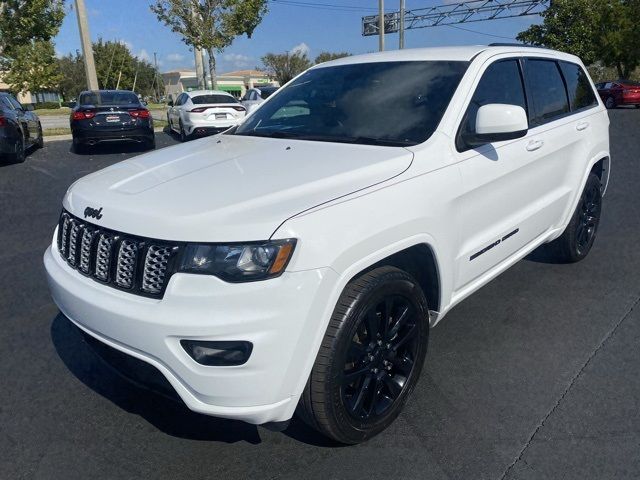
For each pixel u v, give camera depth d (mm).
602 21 35281
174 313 2176
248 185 2520
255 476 2510
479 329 3811
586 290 4422
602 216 6555
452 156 3016
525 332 3760
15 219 6738
